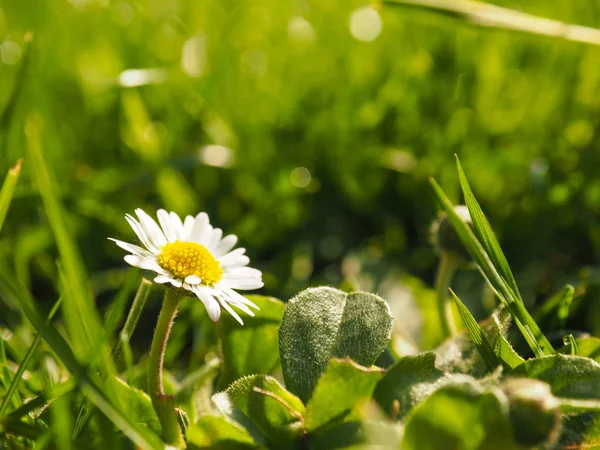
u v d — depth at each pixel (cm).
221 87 34
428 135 32
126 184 28
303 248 28
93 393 15
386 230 29
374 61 36
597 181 27
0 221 18
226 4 41
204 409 18
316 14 41
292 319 17
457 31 36
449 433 14
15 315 22
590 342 18
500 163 30
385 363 18
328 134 32
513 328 20
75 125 33
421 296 23
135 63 37
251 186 30
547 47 35
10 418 16
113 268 27
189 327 24
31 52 23
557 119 32
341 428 15
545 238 27
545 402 14
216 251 17
